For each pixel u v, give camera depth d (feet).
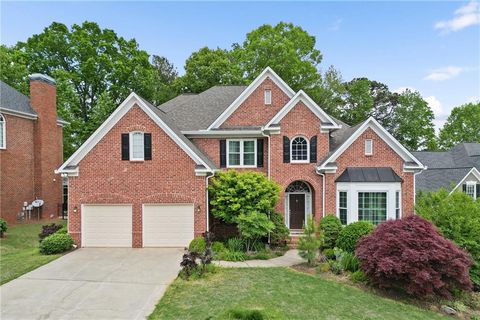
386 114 192.44
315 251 47.75
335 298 35.37
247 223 51.90
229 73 143.02
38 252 51.37
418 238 39.19
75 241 54.60
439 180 95.76
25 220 80.33
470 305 39.73
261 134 65.62
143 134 55.16
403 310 34.88
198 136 67.10
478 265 44.32
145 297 33.37
